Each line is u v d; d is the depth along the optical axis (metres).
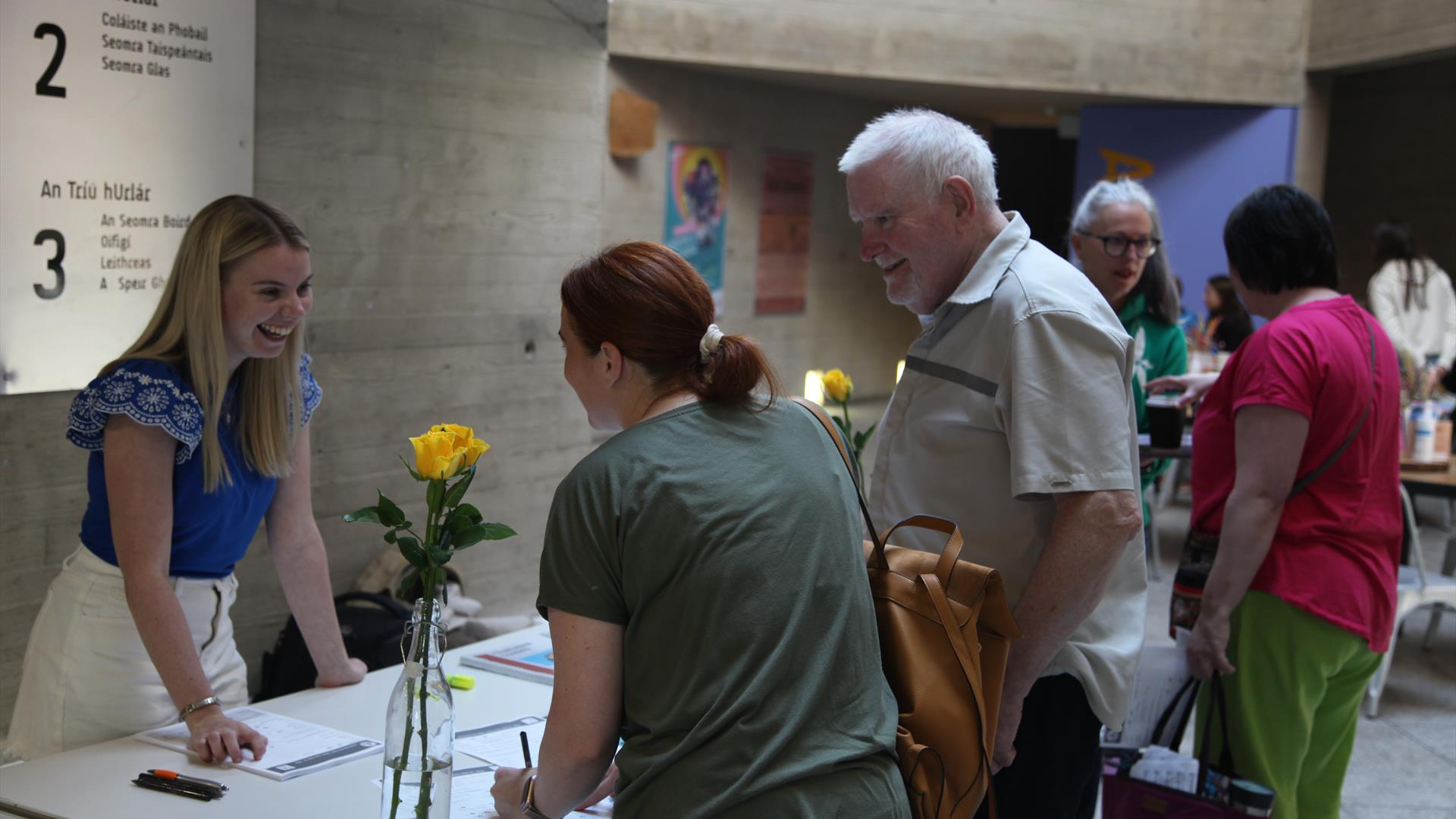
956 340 1.96
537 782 1.44
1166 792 2.44
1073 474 1.80
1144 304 3.25
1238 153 7.37
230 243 2.01
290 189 3.86
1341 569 2.48
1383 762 3.88
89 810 1.70
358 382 4.15
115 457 1.97
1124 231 3.04
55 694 2.09
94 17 3.25
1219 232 7.44
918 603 1.60
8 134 3.09
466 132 4.43
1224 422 2.60
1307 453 2.49
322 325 4.02
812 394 2.40
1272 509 2.44
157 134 3.43
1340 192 10.67
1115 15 6.82
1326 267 2.56
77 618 2.08
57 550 3.34
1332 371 2.44
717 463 1.41
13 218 3.12
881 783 1.41
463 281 4.48
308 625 2.28
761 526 1.39
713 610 1.36
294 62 3.83
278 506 2.26
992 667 1.64
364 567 4.21
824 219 8.32
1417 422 4.78
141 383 1.97
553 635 1.42
